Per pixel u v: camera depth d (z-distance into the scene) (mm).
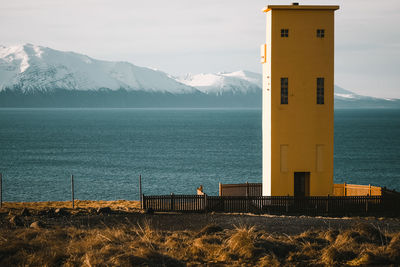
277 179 74438
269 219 57406
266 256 36062
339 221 56062
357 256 36688
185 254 37594
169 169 197500
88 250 36625
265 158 77125
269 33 74688
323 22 74125
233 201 67375
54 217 58906
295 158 74562
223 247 38688
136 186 153375
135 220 56938
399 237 40375
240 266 34875
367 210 66688
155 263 34688
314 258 37156
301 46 74062
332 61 74625
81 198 129875
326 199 66562
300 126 74500
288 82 74062
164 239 42938
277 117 74312
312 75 74375
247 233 41000
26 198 129000
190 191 143375
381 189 72438
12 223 51562
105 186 152750
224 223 54594
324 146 75125
